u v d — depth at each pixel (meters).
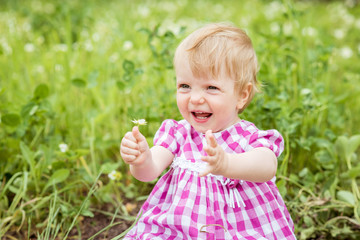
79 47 3.56
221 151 1.28
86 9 4.69
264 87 2.43
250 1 7.84
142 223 1.52
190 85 1.43
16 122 2.23
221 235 1.43
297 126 2.21
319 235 1.88
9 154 2.20
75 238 1.90
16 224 1.96
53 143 2.32
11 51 3.47
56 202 1.98
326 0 8.46
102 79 3.20
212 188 1.46
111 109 2.71
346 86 3.02
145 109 2.55
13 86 3.29
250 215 1.47
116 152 2.52
